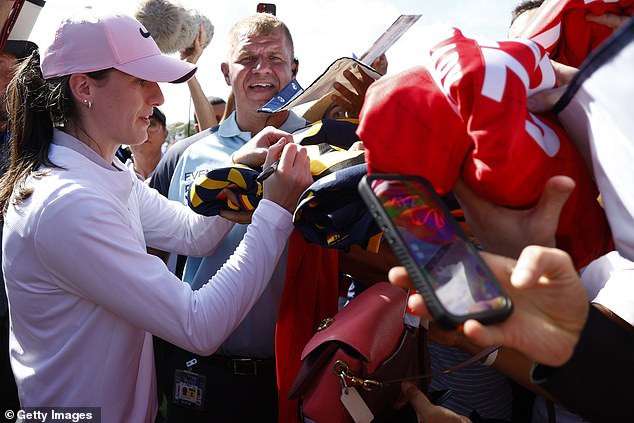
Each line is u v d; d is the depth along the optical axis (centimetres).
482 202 88
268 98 217
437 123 83
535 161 82
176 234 193
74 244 139
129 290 143
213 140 227
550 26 115
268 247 151
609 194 81
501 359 124
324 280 160
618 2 111
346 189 128
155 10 301
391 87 87
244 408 195
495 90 79
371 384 124
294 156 148
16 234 147
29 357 155
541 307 75
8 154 219
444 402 151
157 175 241
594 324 75
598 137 80
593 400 75
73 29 153
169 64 162
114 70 156
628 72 73
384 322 134
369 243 130
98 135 162
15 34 245
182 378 202
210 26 327
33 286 148
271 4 251
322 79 155
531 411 156
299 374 135
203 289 154
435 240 75
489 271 73
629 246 81
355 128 167
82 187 143
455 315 66
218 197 166
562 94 88
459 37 90
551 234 83
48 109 159
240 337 194
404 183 81
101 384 150
